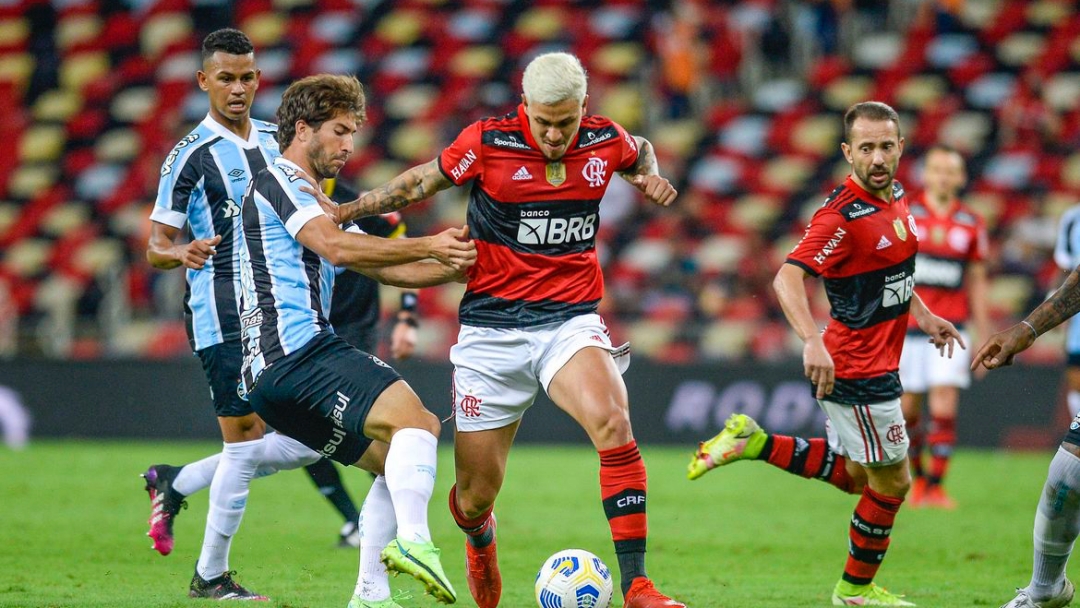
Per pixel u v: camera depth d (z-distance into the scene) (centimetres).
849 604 2155
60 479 4241
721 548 2931
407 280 1917
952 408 3781
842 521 3450
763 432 2316
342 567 2567
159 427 5700
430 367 5562
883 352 2122
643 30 8912
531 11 9212
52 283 7781
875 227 2075
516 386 1897
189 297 2273
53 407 5753
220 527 2127
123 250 7725
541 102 1731
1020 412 5441
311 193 1816
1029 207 7544
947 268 3794
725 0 8575
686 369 5594
